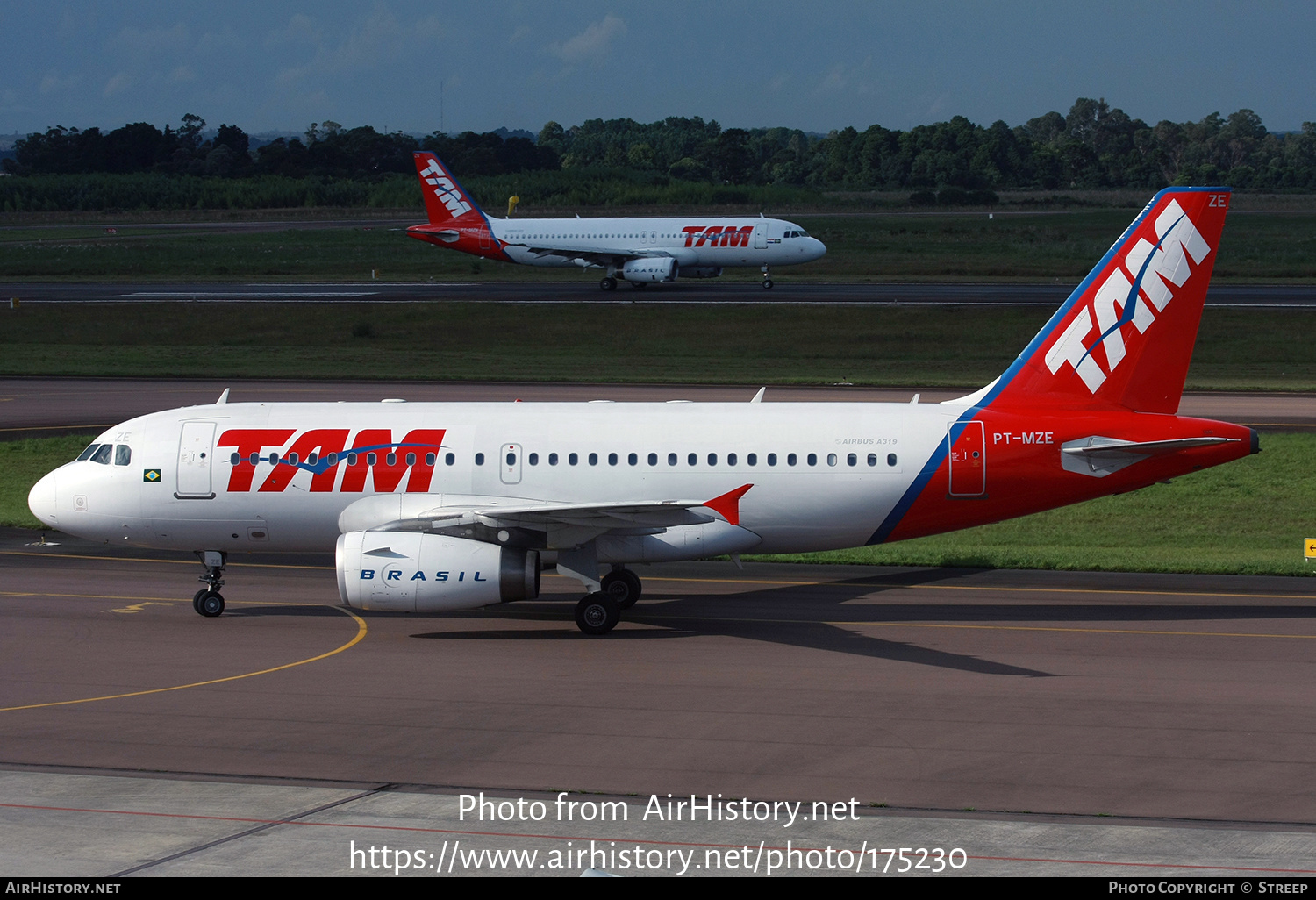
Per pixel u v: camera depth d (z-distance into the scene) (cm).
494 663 5506
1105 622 6388
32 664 5438
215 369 16838
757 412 6656
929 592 7206
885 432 6500
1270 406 13875
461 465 6450
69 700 4872
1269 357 17800
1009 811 3700
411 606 5928
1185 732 4472
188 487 6488
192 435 6562
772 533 6550
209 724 4562
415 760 4153
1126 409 6544
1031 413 6538
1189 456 6475
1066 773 4038
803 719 4634
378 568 5894
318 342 19675
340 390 14862
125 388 15250
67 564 7912
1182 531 9350
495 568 5906
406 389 14938
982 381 15775
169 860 3272
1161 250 6425
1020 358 6619
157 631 6134
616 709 4766
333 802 3738
